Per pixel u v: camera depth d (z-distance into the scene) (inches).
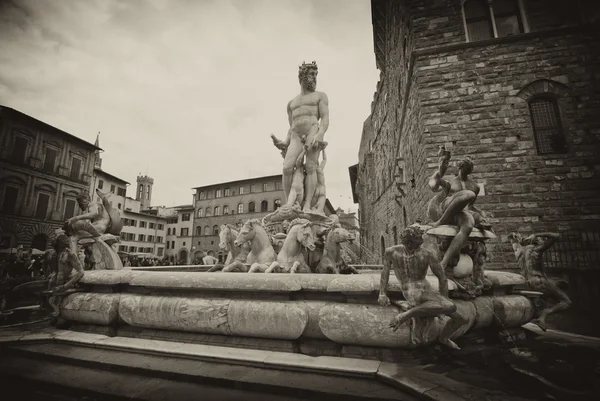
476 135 385.7
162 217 2303.2
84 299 184.2
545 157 364.8
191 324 158.4
